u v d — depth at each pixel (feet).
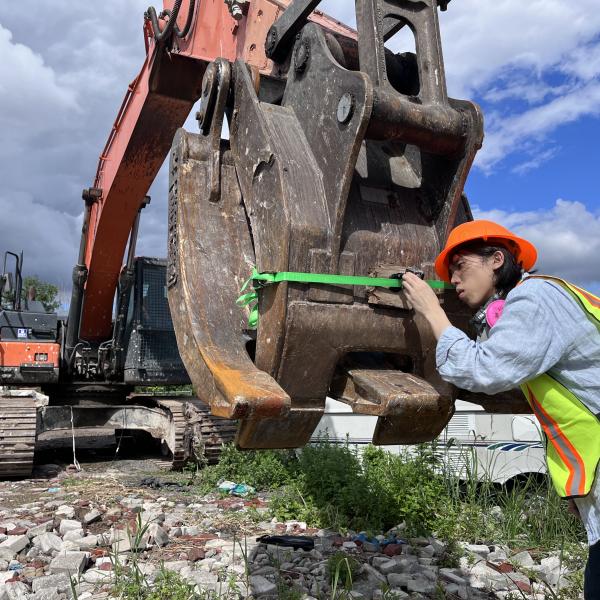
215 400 6.75
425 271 7.90
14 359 29.04
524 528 16.48
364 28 7.64
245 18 16.37
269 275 7.14
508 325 6.64
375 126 7.18
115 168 23.41
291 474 21.61
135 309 30.14
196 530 16.06
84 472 26.00
